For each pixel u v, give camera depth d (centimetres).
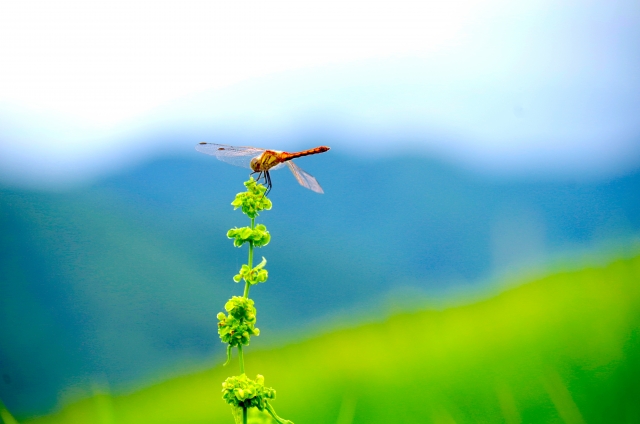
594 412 137
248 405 130
